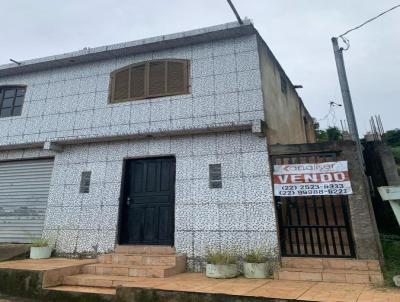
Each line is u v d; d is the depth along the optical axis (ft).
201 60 26.45
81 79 30.32
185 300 14.80
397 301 12.84
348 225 19.66
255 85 24.20
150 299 15.52
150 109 26.66
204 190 23.16
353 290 15.07
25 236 27.71
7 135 31.04
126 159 26.48
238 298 13.99
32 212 28.19
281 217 21.11
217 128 23.40
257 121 22.07
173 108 25.94
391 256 20.51
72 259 24.30
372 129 29.01
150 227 24.41
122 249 23.73
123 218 25.21
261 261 19.53
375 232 18.92
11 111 32.32
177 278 18.84
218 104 24.73
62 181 27.66
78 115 29.09
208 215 22.50
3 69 32.35
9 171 30.45
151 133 25.13
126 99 27.91
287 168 21.42
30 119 30.83
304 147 21.63
